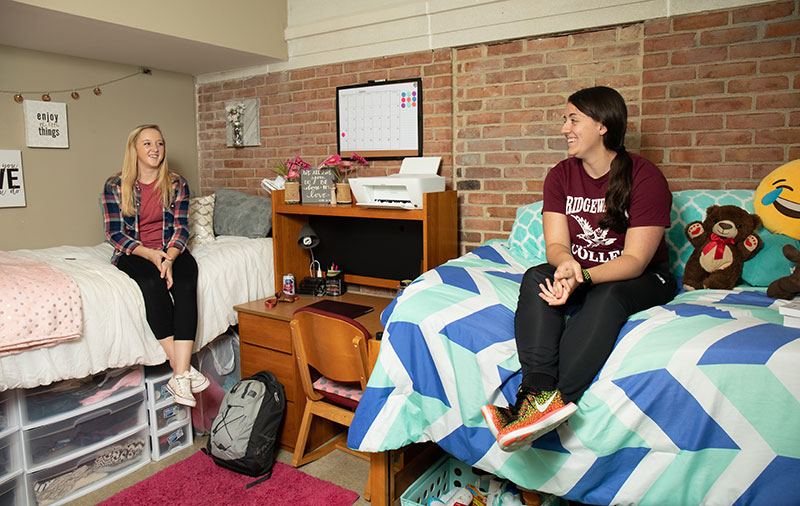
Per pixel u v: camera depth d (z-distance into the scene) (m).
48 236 2.88
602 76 2.27
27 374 1.87
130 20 2.39
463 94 2.60
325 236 2.96
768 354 1.22
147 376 2.34
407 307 1.71
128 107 3.21
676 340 1.33
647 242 1.61
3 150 2.66
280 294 2.66
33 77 2.77
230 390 2.24
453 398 1.61
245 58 3.07
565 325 1.54
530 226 2.27
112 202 2.44
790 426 1.20
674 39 2.10
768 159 1.99
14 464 1.93
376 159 2.89
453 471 1.98
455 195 2.55
